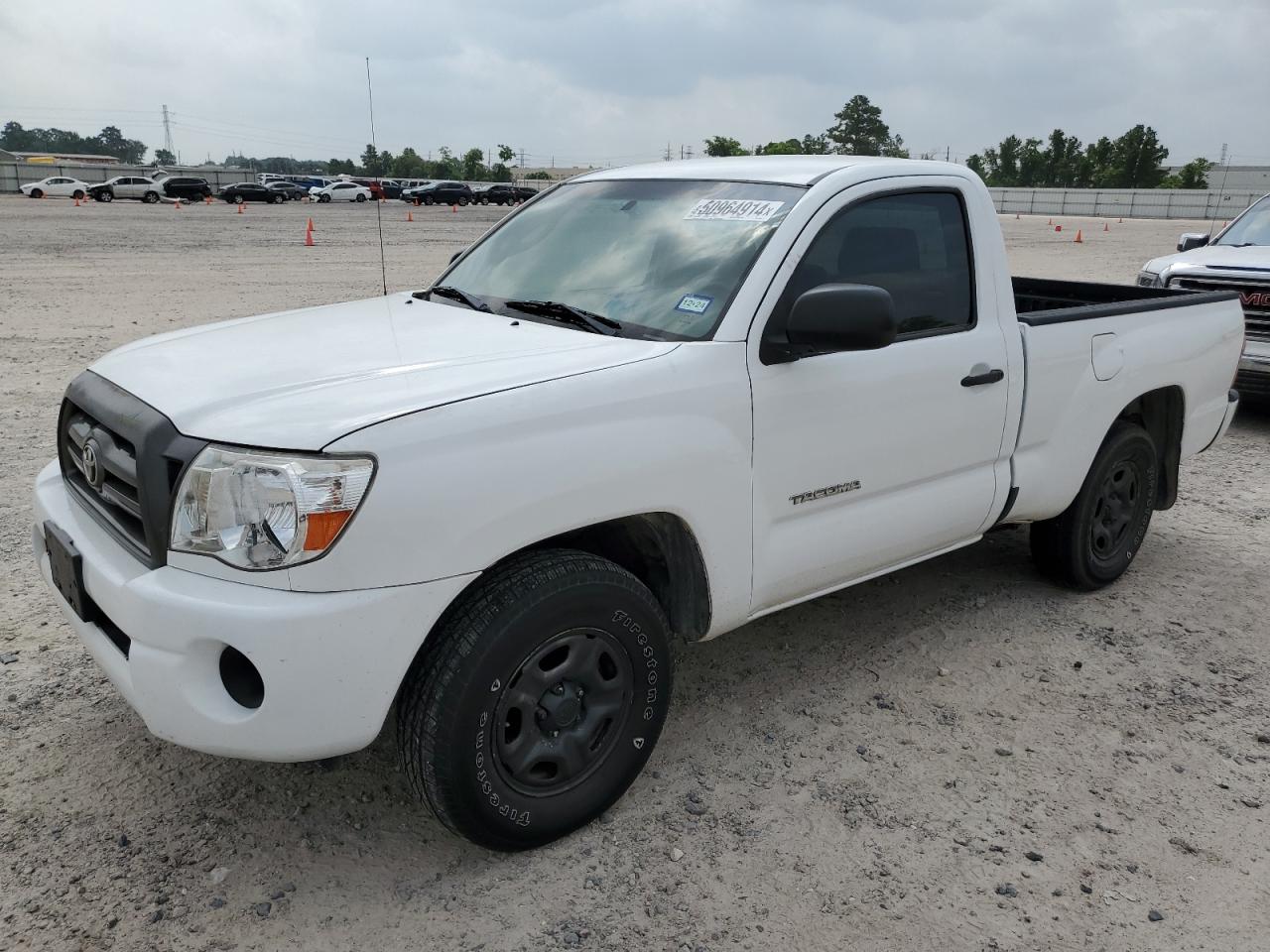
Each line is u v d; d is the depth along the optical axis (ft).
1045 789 10.61
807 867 9.34
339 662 7.83
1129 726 11.88
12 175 210.18
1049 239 121.19
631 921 8.62
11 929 8.32
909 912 8.80
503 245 13.30
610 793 9.78
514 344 10.08
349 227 112.16
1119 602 15.39
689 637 10.67
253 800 10.10
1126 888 9.18
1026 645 13.85
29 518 17.57
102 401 9.28
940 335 12.16
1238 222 31.01
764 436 10.32
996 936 8.55
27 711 11.58
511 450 8.46
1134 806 10.36
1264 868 9.47
